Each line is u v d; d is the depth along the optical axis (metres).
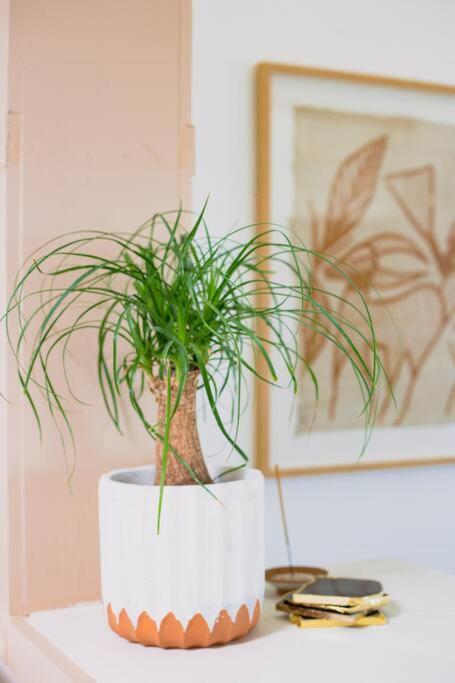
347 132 1.98
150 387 0.99
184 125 1.22
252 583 0.95
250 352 1.82
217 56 1.84
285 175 1.90
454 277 2.13
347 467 1.96
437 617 1.05
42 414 1.11
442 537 2.13
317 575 1.28
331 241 1.95
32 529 1.11
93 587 1.14
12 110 1.10
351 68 2.00
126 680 0.84
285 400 1.88
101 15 1.16
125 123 1.17
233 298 0.95
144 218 1.18
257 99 1.88
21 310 1.10
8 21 1.10
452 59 2.14
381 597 1.04
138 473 1.07
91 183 1.15
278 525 1.90
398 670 0.86
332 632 1.00
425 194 2.08
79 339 1.13
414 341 2.07
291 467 1.90
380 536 2.04
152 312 0.95
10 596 1.10
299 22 1.94
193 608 0.91
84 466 1.14
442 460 2.10
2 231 1.12
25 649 1.01
